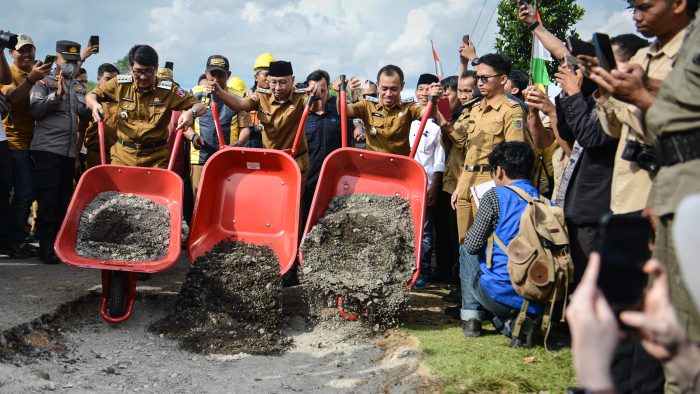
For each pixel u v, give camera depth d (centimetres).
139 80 538
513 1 1384
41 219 604
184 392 352
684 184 224
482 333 445
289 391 357
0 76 539
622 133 315
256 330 445
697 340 225
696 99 219
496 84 499
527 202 409
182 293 470
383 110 555
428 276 612
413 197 502
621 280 120
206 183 512
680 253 97
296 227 493
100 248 464
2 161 580
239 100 554
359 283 453
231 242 508
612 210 329
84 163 739
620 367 300
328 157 499
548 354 395
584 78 362
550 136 468
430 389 345
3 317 411
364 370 389
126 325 461
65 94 614
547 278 385
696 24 230
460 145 528
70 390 337
